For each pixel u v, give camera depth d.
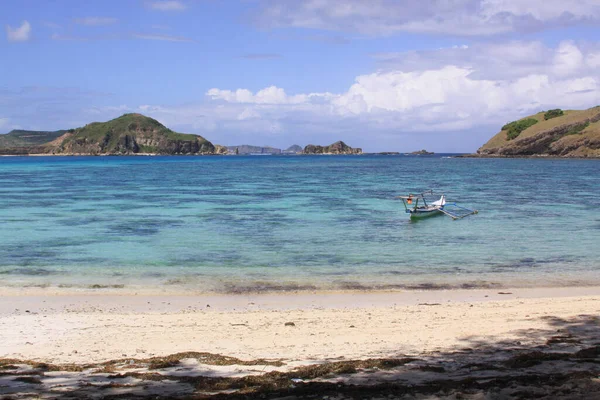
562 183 81.25
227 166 162.62
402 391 8.92
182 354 11.59
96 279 21.38
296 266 23.94
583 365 10.40
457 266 24.09
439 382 9.44
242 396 8.85
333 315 15.73
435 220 39.69
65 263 24.41
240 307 17.23
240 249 27.88
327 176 102.69
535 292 19.53
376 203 51.16
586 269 23.52
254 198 56.09
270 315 15.78
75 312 16.48
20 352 12.23
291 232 33.56
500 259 25.66
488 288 20.16
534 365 10.48
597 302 17.06
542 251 27.66
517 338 12.91
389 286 20.42
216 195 59.72
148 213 43.09
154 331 13.97
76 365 11.02
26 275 22.00
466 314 15.59
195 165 173.62
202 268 23.47
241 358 11.51
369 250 27.77
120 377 10.12
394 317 15.34
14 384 9.73
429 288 20.14
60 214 42.47
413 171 124.25
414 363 10.89
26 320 15.23
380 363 10.77
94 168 145.50
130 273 22.44
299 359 11.34
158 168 145.50
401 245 29.31
